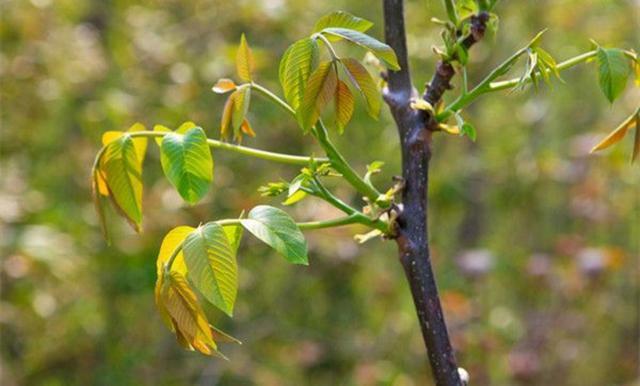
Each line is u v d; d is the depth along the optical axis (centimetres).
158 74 819
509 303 860
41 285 748
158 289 180
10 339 793
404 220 194
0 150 808
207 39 830
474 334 763
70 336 795
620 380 884
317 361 821
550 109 924
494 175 902
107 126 794
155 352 822
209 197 756
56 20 833
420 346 832
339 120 180
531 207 912
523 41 884
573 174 845
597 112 921
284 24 816
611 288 875
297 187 187
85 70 814
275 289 836
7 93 808
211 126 783
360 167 803
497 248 898
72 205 788
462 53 196
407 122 198
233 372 806
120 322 820
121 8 881
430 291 192
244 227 174
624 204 888
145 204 753
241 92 198
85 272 768
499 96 907
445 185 862
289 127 786
